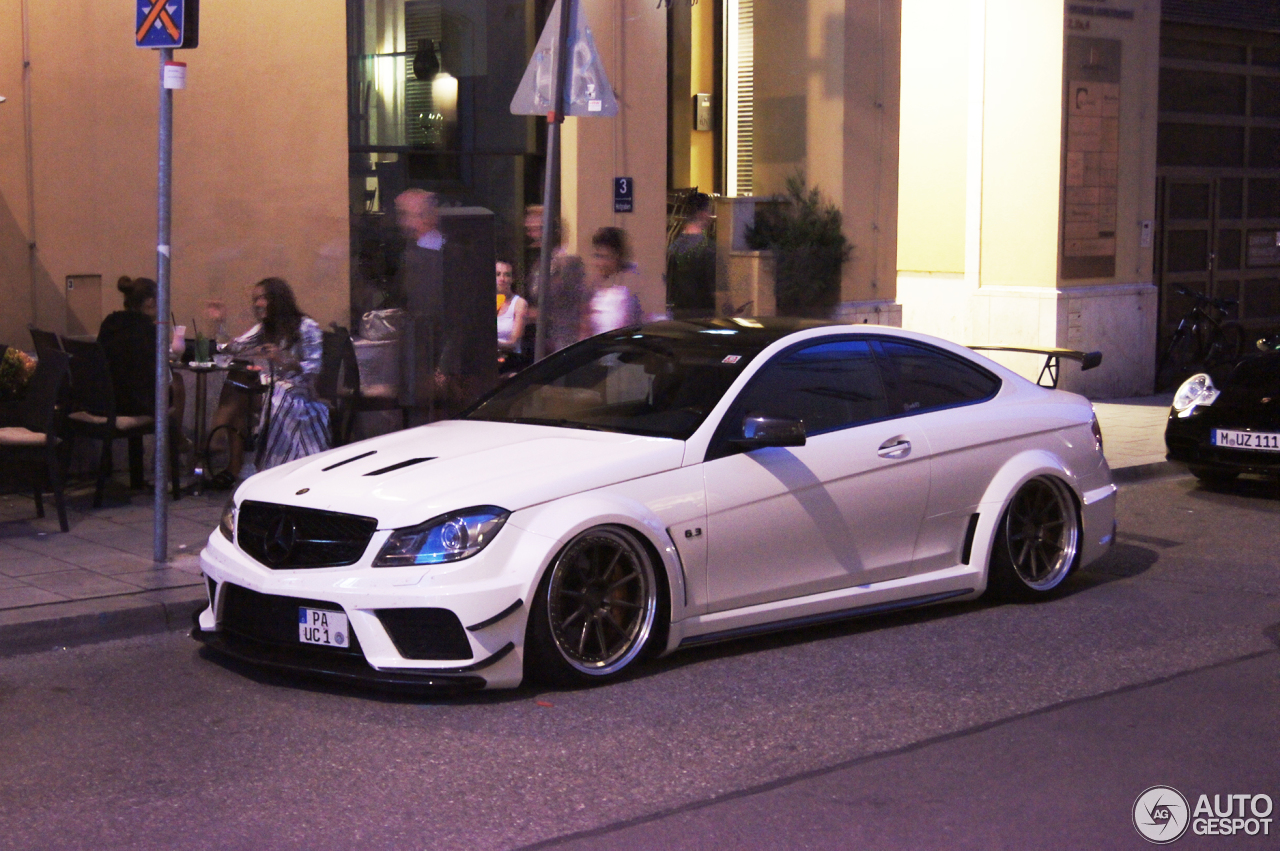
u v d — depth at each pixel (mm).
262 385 8625
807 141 14109
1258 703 5414
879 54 14094
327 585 5133
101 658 5863
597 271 9992
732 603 5812
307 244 10219
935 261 16375
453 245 9422
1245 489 10656
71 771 4594
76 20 9180
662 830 4148
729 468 5785
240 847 4008
